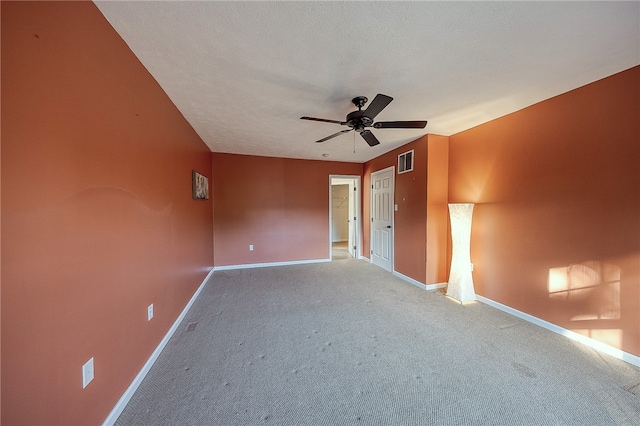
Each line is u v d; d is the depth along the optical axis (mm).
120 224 1443
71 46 1088
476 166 3096
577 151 2127
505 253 2752
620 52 1642
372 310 2816
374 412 1407
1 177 799
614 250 1917
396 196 4219
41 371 930
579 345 2078
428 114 2701
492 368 1789
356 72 1886
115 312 1388
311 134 3443
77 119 1120
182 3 1225
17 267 846
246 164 4762
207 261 4039
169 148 2254
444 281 3613
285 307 2904
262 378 1688
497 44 1566
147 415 1379
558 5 1256
